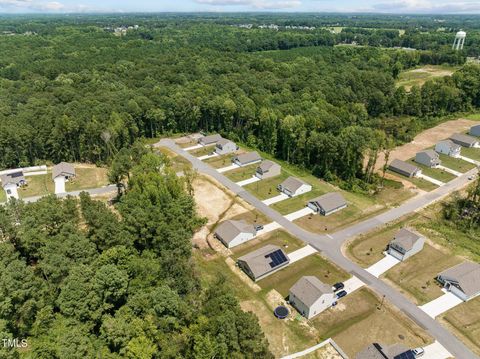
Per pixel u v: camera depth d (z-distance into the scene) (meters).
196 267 58.19
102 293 43.34
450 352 46.41
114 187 89.50
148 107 118.50
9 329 39.88
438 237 69.38
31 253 52.31
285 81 149.38
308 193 86.50
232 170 99.00
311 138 95.88
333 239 69.19
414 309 53.06
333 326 50.53
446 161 104.00
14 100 122.44
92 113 108.38
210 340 38.84
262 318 51.75
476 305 53.81
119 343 38.75
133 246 56.62
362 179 91.56
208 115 126.44
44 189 88.50
